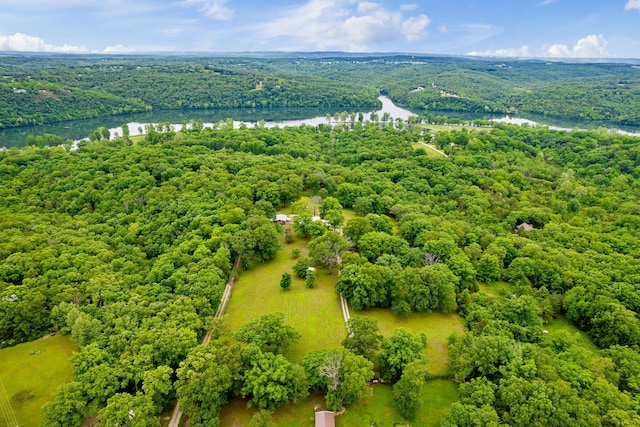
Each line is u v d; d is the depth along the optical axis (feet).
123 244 383.04
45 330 269.85
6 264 315.99
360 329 239.91
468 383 212.84
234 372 208.44
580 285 320.09
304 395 207.92
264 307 301.84
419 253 349.41
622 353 244.01
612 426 187.52
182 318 251.39
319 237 354.95
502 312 285.23
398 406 211.20
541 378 212.02
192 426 192.03
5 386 228.22
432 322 291.79
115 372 208.64
